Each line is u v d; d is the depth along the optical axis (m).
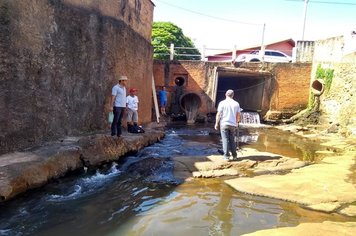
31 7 7.03
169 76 21.02
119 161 8.48
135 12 13.34
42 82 7.55
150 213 5.27
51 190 6.15
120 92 9.30
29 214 5.07
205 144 11.64
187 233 4.55
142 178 7.25
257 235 4.39
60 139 8.17
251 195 6.27
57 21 8.03
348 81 15.78
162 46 29.22
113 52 10.78
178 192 6.38
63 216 5.06
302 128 16.80
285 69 20.53
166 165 8.09
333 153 10.82
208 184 6.93
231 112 8.56
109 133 10.05
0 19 6.23
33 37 7.15
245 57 24.31
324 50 18.62
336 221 5.06
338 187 6.66
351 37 15.76
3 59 6.32
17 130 6.76
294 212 5.45
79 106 9.18
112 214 5.20
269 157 9.17
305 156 10.23
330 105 17.45
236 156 8.81
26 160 6.05
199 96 20.80
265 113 20.84
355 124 14.35
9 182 5.19
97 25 9.77
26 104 7.01
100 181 6.96
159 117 18.72
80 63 9.10
